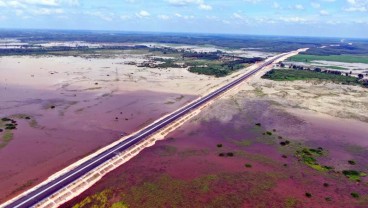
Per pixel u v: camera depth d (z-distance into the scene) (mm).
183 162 69000
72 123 91000
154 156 72062
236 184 59688
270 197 55750
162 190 56688
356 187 60781
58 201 52906
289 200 55062
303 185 60625
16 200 52125
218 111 110438
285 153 75812
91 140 79188
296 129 93312
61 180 58938
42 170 62656
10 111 99562
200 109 112500
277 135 87875
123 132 86000
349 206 54094
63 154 70312
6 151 70125
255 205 53188
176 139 83562
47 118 94188
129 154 72625
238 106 117250
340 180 63312
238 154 74312
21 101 112000
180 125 95000
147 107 112000
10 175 60062
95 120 94625
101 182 59562
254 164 69000
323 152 77125
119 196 54438
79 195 55062
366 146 81938
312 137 87188
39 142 76188
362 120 103000
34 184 57438
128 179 60469
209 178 61656
